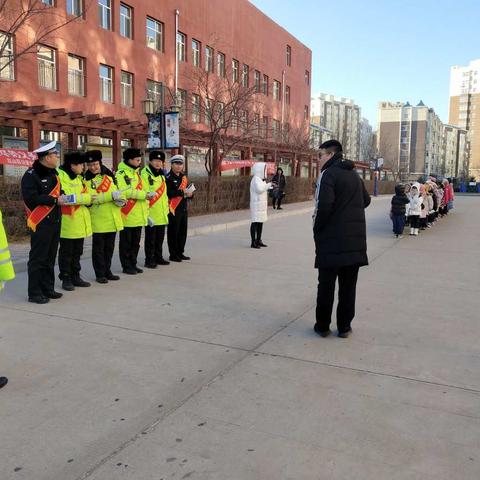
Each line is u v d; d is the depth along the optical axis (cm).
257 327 527
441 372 412
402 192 1295
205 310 587
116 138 1988
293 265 875
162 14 2708
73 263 693
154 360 431
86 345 466
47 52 2072
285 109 4356
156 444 300
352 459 286
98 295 651
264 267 855
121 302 618
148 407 346
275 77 4119
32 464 280
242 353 450
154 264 842
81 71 2247
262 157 3384
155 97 2667
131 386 380
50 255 620
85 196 654
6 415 335
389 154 8750
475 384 390
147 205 795
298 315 573
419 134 11944
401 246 1141
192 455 289
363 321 555
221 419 330
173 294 661
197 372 407
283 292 680
